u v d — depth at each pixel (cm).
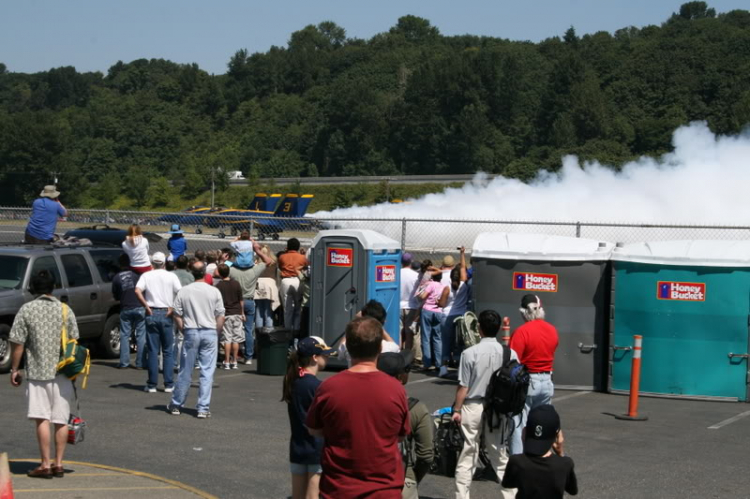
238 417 1175
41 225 1797
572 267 1473
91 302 1630
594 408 1323
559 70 16962
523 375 783
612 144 14400
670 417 1261
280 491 827
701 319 1412
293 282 1703
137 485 820
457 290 1562
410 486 666
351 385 528
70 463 908
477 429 795
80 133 19038
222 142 19400
